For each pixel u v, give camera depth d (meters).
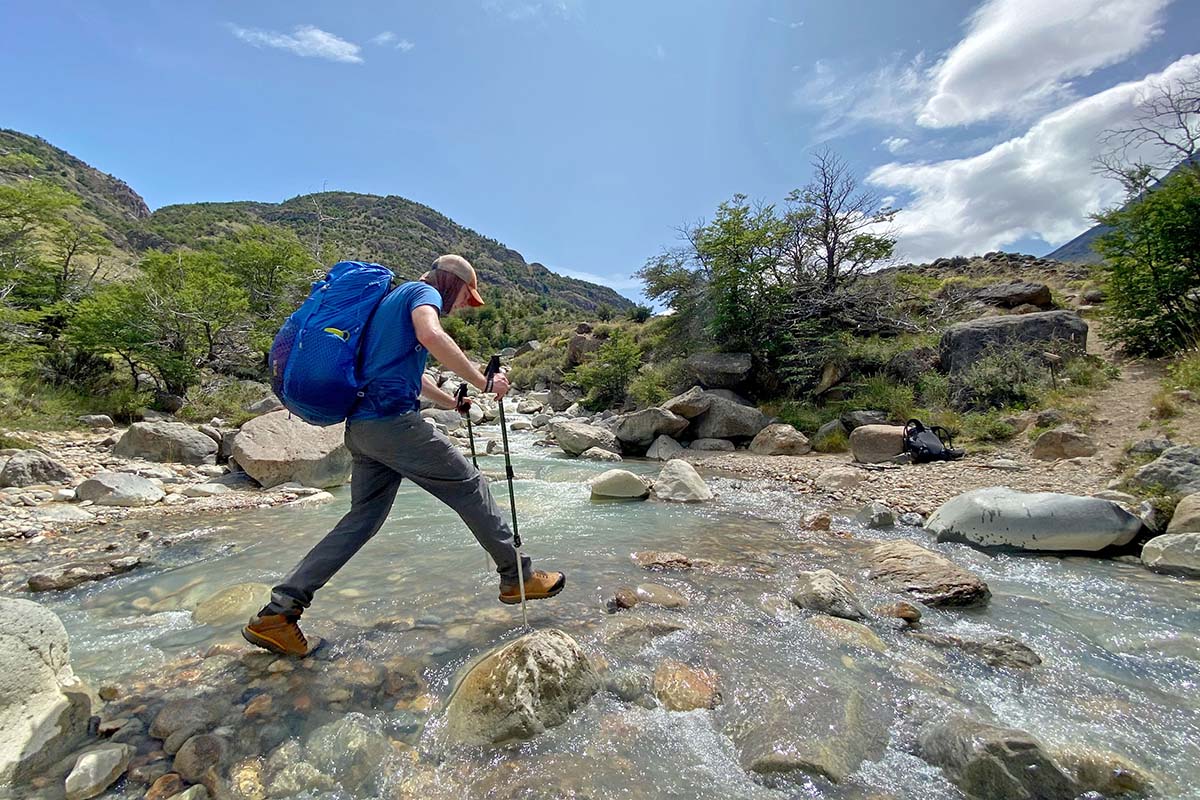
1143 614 3.20
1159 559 4.00
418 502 6.21
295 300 21.70
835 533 4.97
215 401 13.73
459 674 2.47
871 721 2.14
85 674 2.48
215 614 3.17
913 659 2.65
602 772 1.86
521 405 21.81
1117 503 4.55
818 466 8.59
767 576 3.82
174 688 2.36
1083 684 2.43
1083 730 2.08
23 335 12.16
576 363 25.62
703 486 6.76
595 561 4.14
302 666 2.55
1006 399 9.31
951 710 2.21
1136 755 1.94
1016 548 4.47
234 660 2.61
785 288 13.81
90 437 9.98
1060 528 4.41
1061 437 7.21
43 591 3.63
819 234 14.70
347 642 2.79
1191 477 4.89
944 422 9.33
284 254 21.94
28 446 8.43
